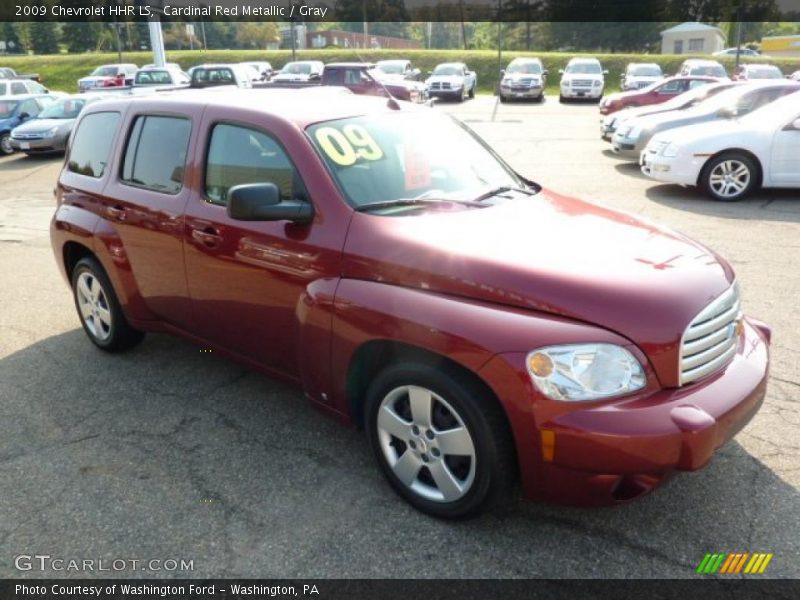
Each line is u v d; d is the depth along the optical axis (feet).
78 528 9.78
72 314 18.88
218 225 11.84
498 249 9.46
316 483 10.74
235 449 11.76
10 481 10.94
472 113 81.10
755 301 18.06
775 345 15.31
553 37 206.49
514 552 9.12
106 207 14.34
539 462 8.48
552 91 125.08
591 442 8.07
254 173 11.55
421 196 11.24
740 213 28.78
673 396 8.50
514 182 12.94
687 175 31.55
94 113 15.53
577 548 9.17
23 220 32.91
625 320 8.45
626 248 9.84
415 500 9.93
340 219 10.34
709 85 46.01
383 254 9.77
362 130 11.80
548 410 8.23
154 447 11.87
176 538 9.55
